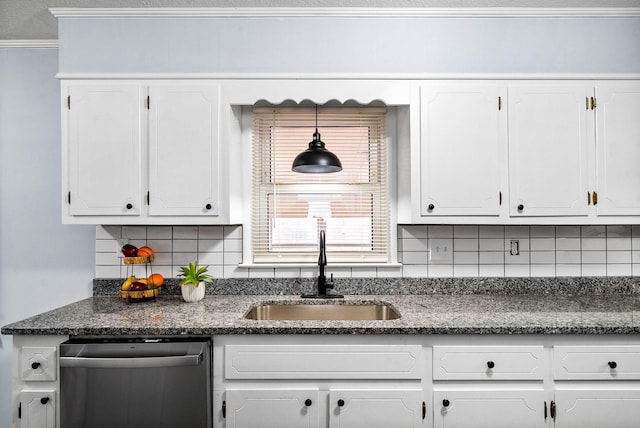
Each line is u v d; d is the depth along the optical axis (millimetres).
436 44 2004
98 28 1977
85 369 1506
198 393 1519
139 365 1473
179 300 2059
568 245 2219
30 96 2299
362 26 2008
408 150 2023
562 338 1554
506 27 2008
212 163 1930
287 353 1546
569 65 2004
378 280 2203
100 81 1930
